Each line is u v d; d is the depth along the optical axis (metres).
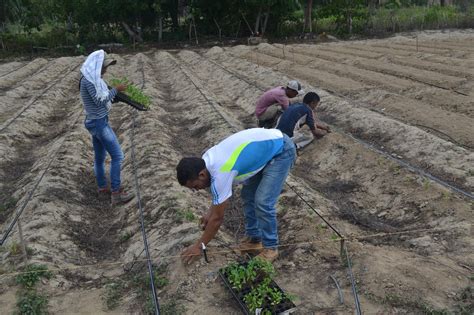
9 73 17.80
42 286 4.53
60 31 27.23
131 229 5.80
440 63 14.59
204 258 4.70
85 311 4.23
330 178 7.50
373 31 27.81
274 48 21.14
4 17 28.80
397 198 6.29
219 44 26.52
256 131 4.11
